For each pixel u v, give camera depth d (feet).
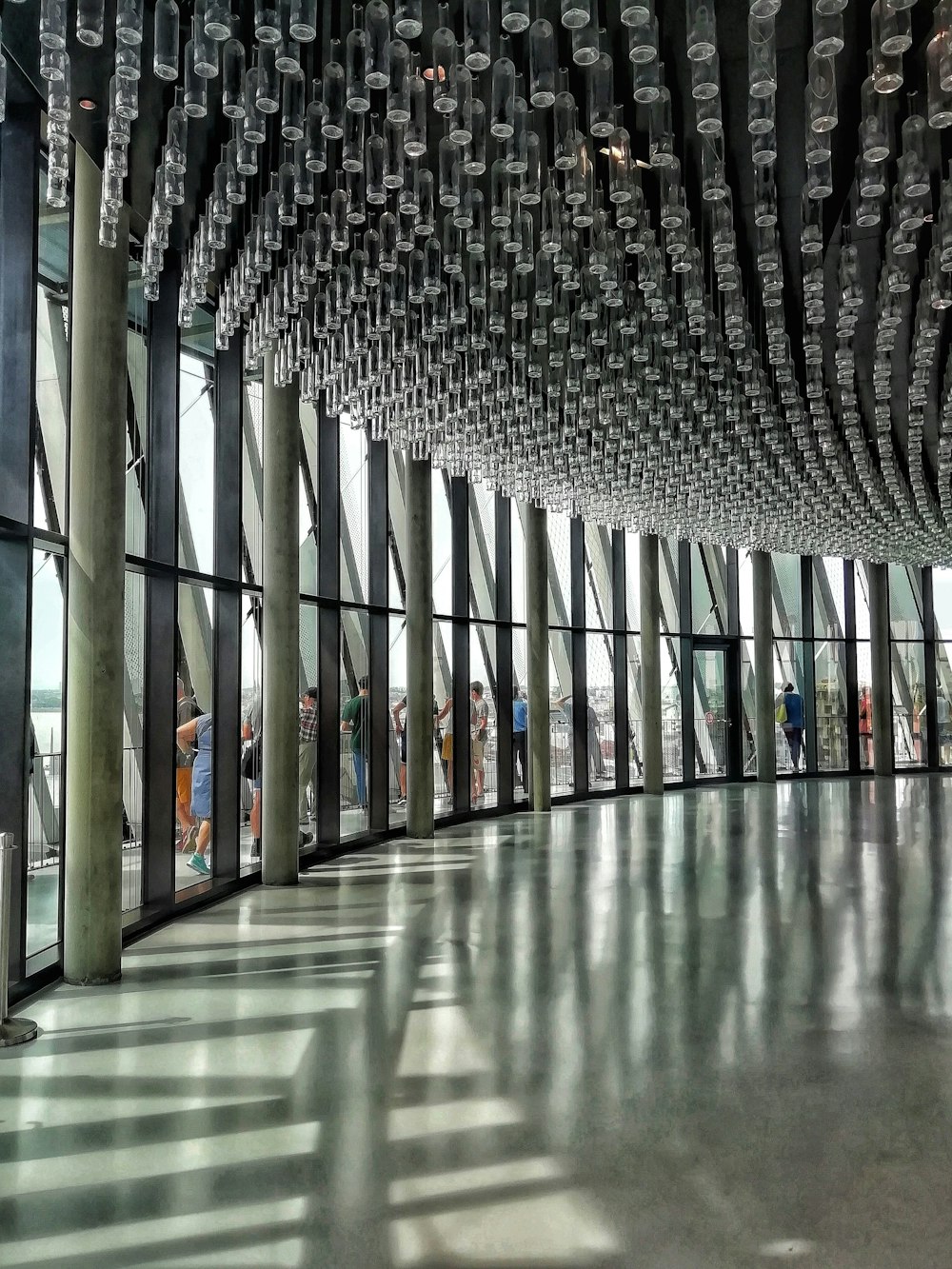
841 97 15.29
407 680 40.09
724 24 13.39
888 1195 11.10
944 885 29.04
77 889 20.01
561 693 53.31
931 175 17.49
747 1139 12.55
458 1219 10.61
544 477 35.96
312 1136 12.71
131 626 25.52
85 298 20.49
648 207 18.98
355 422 28.73
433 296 20.72
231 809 29.32
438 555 45.21
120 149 12.81
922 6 12.59
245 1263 9.78
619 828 42.04
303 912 26.21
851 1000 18.34
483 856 35.19
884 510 43.88
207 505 29.78
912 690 71.00
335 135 13.58
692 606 62.75
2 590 18.69
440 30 11.73
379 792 39.70
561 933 23.56
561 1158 12.04
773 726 62.08
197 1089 14.32
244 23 13.02
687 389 25.99
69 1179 11.63
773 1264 9.70
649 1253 9.91
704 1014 17.56
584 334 23.16
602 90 11.98
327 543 36.19
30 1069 15.16
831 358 28.58
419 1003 18.25
